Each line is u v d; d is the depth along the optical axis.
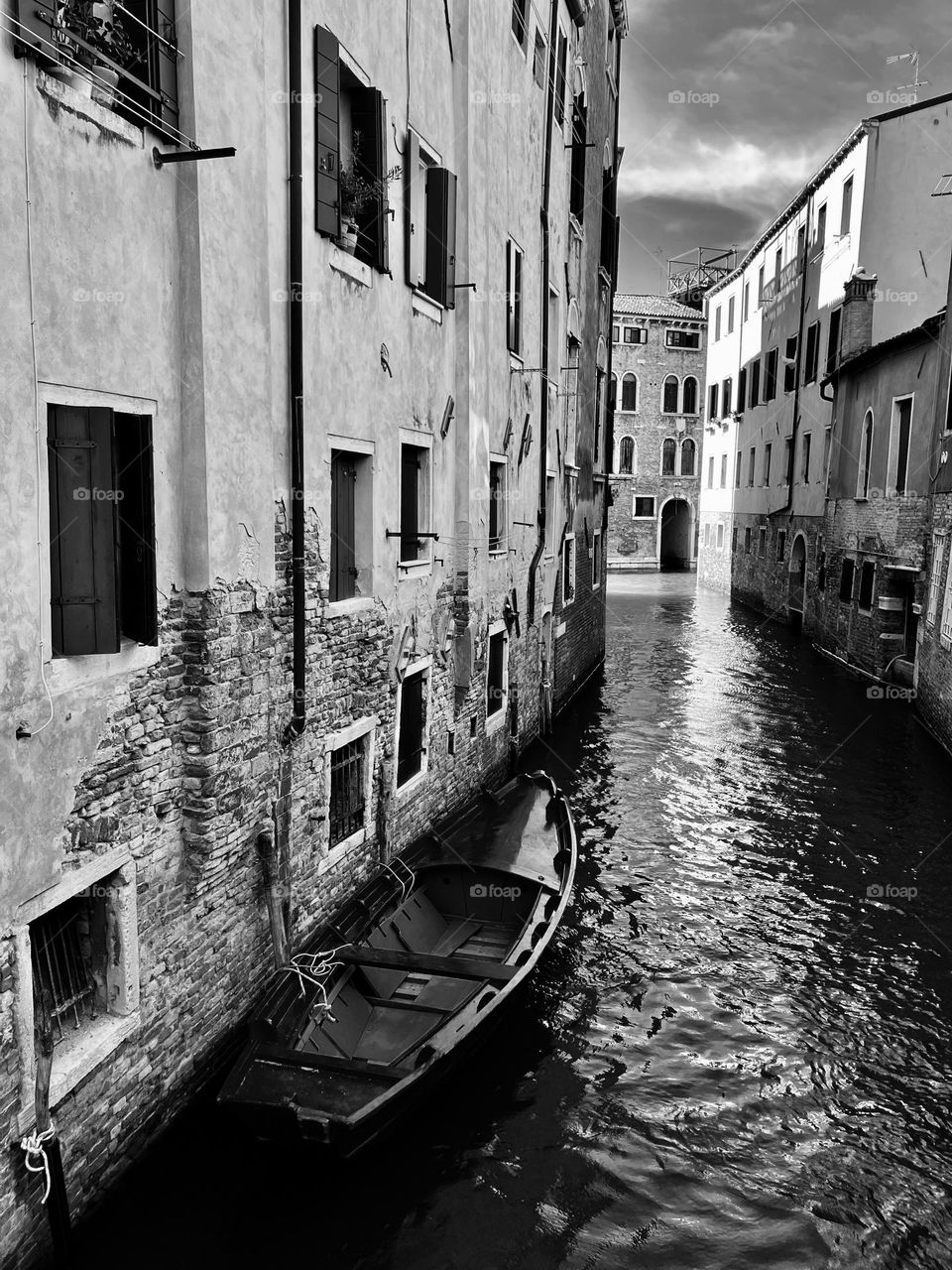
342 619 7.42
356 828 8.12
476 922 8.43
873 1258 5.49
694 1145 6.37
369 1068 5.56
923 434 17.73
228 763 5.79
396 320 8.31
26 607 4.26
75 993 5.02
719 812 12.87
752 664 23.28
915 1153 6.39
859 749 15.69
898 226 22.31
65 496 4.47
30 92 4.07
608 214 23.14
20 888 4.30
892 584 19.33
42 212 4.19
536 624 15.38
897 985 8.51
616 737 16.50
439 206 9.19
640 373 45.06
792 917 9.81
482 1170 6.02
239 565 5.79
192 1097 5.73
